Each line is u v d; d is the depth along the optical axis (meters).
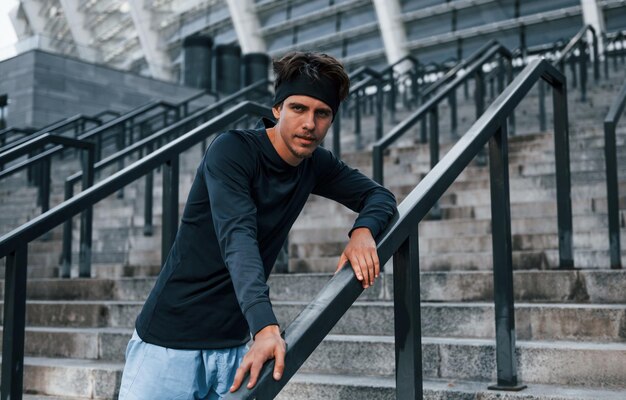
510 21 21.61
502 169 2.54
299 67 1.63
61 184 9.22
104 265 5.49
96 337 3.69
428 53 23.80
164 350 1.77
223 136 1.71
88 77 16.16
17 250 2.55
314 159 1.87
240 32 26.77
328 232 5.42
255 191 1.71
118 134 9.51
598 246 4.41
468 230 4.95
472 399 2.51
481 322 3.15
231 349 1.82
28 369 3.47
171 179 3.76
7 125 15.45
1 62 15.62
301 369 3.17
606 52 11.67
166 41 27.38
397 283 1.87
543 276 3.42
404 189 6.04
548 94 9.89
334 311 1.57
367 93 12.09
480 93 6.14
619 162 5.95
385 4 23.23
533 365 2.73
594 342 2.89
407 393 1.82
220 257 1.74
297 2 26.16
